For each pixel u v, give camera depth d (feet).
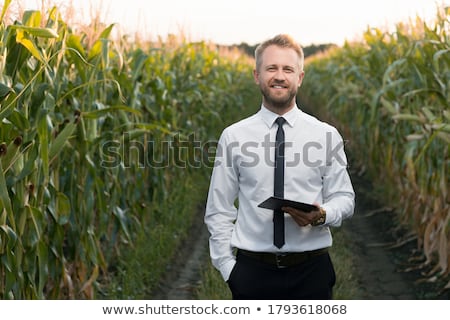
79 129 22.59
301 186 13.61
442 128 24.66
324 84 92.17
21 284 18.93
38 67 19.20
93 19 26.76
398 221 37.99
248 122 13.88
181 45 49.11
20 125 18.22
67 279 21.66
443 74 29.45
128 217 29.81
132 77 30.40
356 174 55.52
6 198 16.99
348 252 32.19
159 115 35.78
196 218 41.24
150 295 27.37
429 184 29.73
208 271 28.71
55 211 21.08
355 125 58.59
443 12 31.99
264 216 13.56
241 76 95.61
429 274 28.58
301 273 13.67
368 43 48.34
